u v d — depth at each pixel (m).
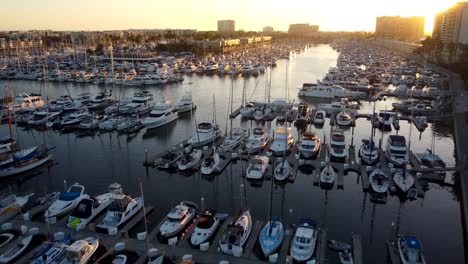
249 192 45.78
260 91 117.12
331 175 46.50
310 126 74.94
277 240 31.94
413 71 149.00
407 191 43.59
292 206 41.94
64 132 71.75
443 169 47.56
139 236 33.34
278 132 60.50
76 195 40.22
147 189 46.34
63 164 55.09
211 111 88.56
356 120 80.25
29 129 74.00
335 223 38.34
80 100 90.62
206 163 49.94
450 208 42.09
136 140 66.44
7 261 30.53
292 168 50.97
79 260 29.77
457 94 98.44
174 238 32.97
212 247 32.22
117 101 91.50
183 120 79.94
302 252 30.06
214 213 37.34
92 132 71.12
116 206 36.94
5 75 140.75
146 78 127.50
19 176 50.81
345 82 116.44
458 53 177.88
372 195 44.53
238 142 59.72
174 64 170.38
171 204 42.16
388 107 91.88
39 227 35.56
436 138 68.50
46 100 97.56
